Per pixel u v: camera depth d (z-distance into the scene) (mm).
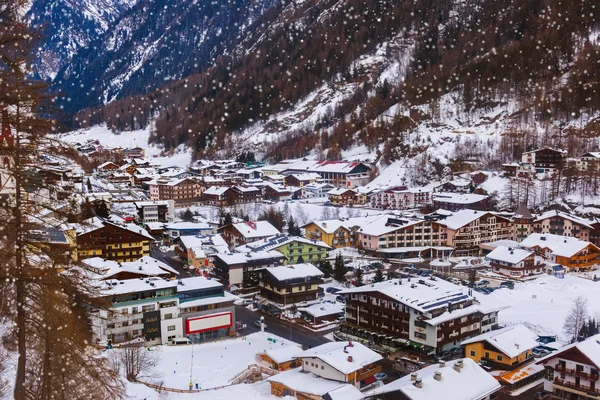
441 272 85125
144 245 81250
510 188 120812
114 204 125438
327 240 100500
